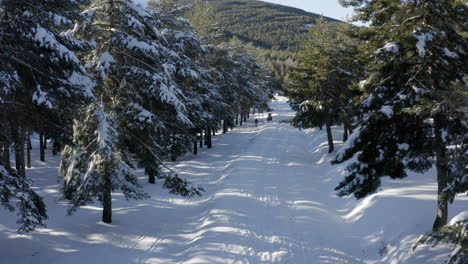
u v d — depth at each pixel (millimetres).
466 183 6664
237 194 17859
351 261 11070
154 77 12266
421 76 10094
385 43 10336
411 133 10562
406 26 9828
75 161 12633
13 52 9414
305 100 25656
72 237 13180
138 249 12242
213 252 11180
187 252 11703
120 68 12664
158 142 15797
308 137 38938
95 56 12297
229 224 13711
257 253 11312
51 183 22828
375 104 10430
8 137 10953
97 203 17750
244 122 60562
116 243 12711
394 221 12391
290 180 20969
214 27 31359
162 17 21359
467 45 9477
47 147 38438
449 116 9094
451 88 7695
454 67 9398
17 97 10000
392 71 10617
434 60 9742
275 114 68625
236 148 33688
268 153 29453
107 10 12320
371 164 10648
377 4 10617
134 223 14812
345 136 28406
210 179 22719
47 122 10492
